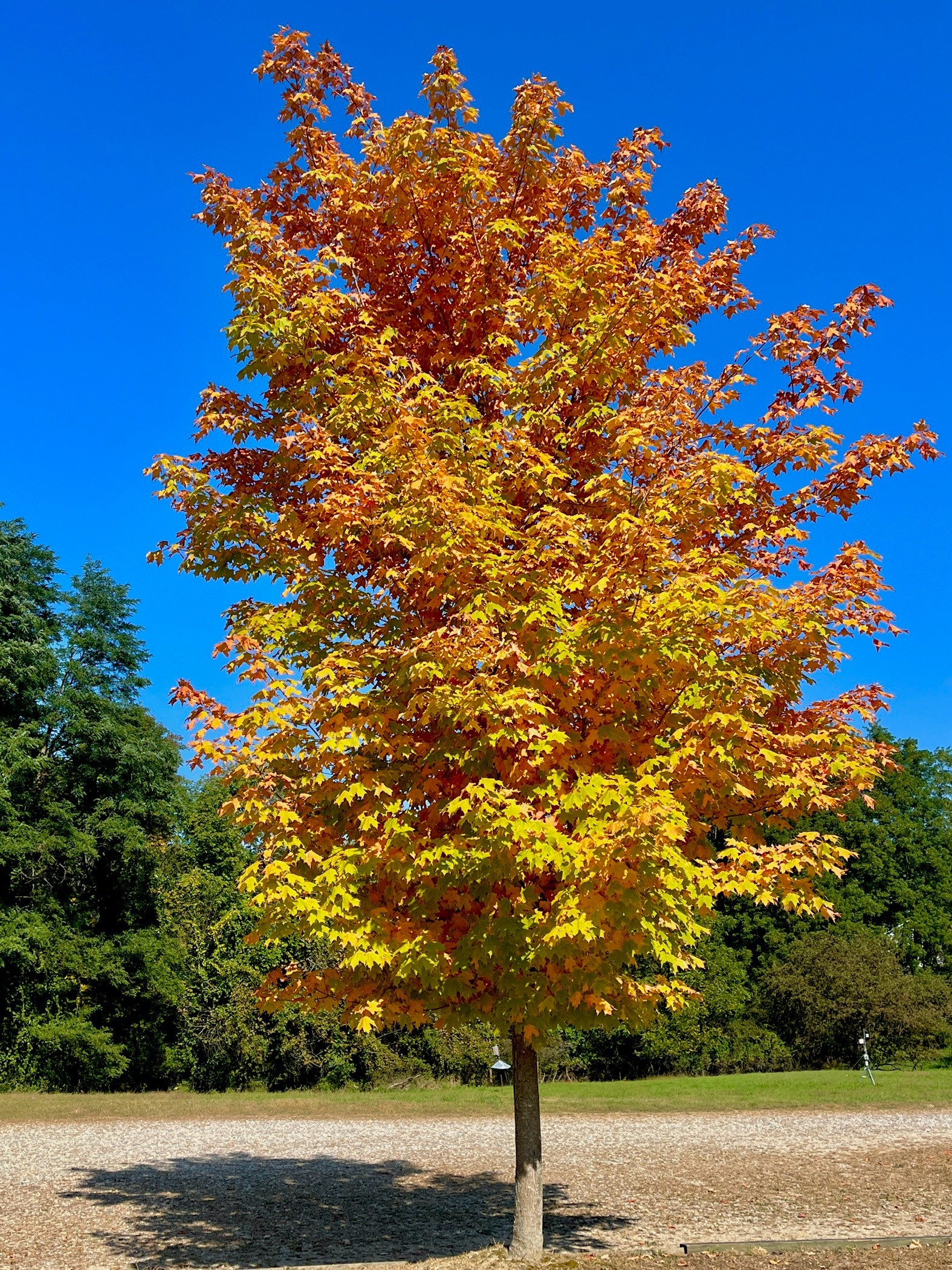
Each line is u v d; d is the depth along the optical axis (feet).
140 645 112.68
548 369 24.98
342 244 27.68
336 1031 100.68
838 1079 83.82
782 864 21.15
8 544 104.94
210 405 27.25
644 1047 111.24
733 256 28.66
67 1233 30.96
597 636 20.33
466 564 21.63
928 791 140.05
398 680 21.35
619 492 22.76
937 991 109.40
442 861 19.71
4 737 97.14
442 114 27.09
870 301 26.45
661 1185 38.45
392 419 23.72
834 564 24.22
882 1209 33.06
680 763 20.77
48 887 100.32
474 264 27.53
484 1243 29.14
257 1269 26.14
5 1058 95.35
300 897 19.62
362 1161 46.47
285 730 20.90
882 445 24.93
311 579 24.00
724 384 26.48
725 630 20.93
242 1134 56.75
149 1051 105.29
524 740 20.22
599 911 18.88
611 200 28.25
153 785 105.70
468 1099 75.36
